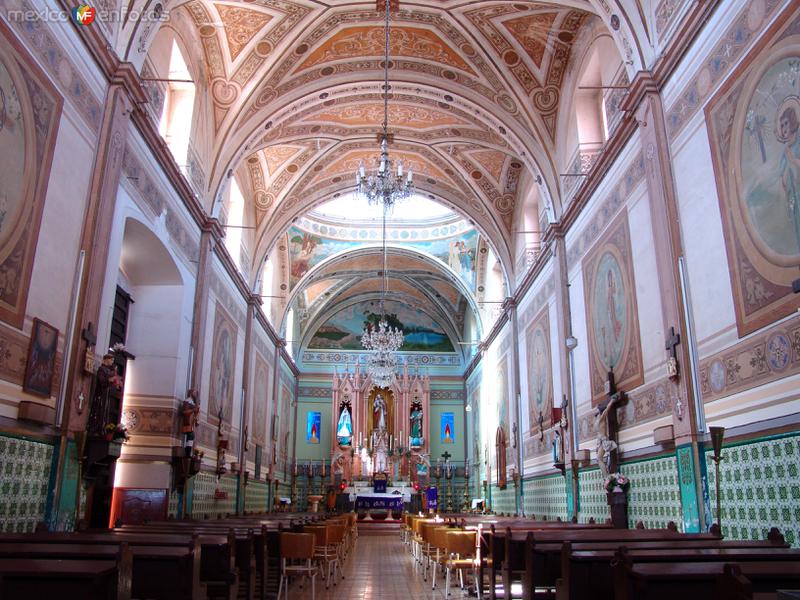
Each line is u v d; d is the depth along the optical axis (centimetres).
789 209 620
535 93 1408
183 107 1282
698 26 800
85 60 824
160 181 1127
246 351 1828
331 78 1448
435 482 2950
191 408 1238
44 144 726
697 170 805
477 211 2002
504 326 2125
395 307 3178
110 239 912
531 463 1709
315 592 848
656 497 914
